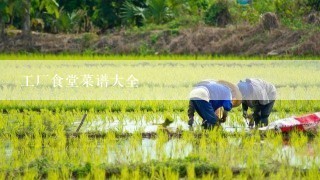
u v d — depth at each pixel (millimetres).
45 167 26250
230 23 96375
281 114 40062
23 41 93875
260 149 29891
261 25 89312
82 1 105562
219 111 34688
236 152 28797
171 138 32938
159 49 90312
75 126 36000
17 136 33625
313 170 25359
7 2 93688
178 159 26906
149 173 25734
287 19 91562
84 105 42625
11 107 42188
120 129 34656
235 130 33719
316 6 94375
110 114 39625
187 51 88875
